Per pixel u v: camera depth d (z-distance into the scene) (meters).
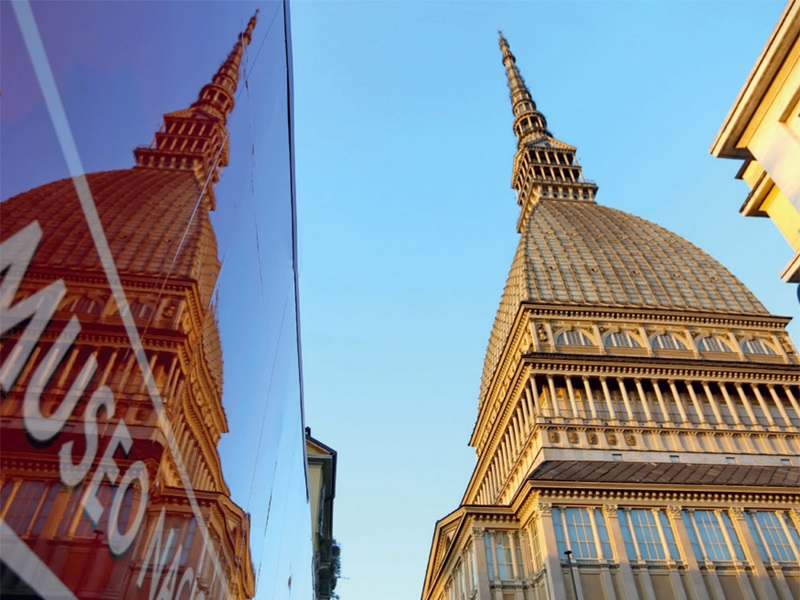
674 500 49.06
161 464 5.50
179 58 5.20
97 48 3.79
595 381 65.25
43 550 3.65
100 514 4.36
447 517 57.16
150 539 5.39
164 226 5.18
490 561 48.66
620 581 43.75
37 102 3.19
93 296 4.13
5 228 3.05
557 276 85.62
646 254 96.00
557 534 45.88
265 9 8.11
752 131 16.23
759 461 59.97
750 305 85.19
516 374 66.56
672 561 45.28
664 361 66.44
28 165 3.18
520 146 144.88
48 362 3.64
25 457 3.45
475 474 89.38
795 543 48.03
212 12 5.92
